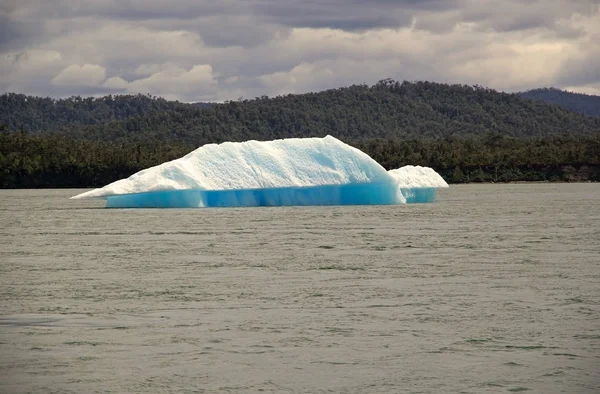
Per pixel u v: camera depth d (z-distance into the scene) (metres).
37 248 140.88
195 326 76.62
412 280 102.00
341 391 59.78
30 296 91.75
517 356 67.31
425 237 156.25
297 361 66.00
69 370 63.78
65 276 106.75
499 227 179.88
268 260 122.12
